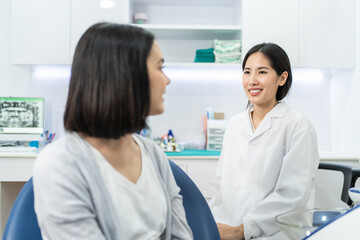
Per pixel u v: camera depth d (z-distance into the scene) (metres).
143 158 0.63
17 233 0.56
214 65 2.33
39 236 0.59
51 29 2.29
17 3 2.28
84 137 0.57
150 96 0.55
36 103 2.34
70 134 0.56
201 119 2.67
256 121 1.41
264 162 1.29
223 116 2.62
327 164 1.57
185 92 2.66
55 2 2.28
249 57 1.33
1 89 2.57
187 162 2.10
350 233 0.42
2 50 2.56
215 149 2.47
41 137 2.33
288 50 2.33
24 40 2.28
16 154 2.04
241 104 2.67
